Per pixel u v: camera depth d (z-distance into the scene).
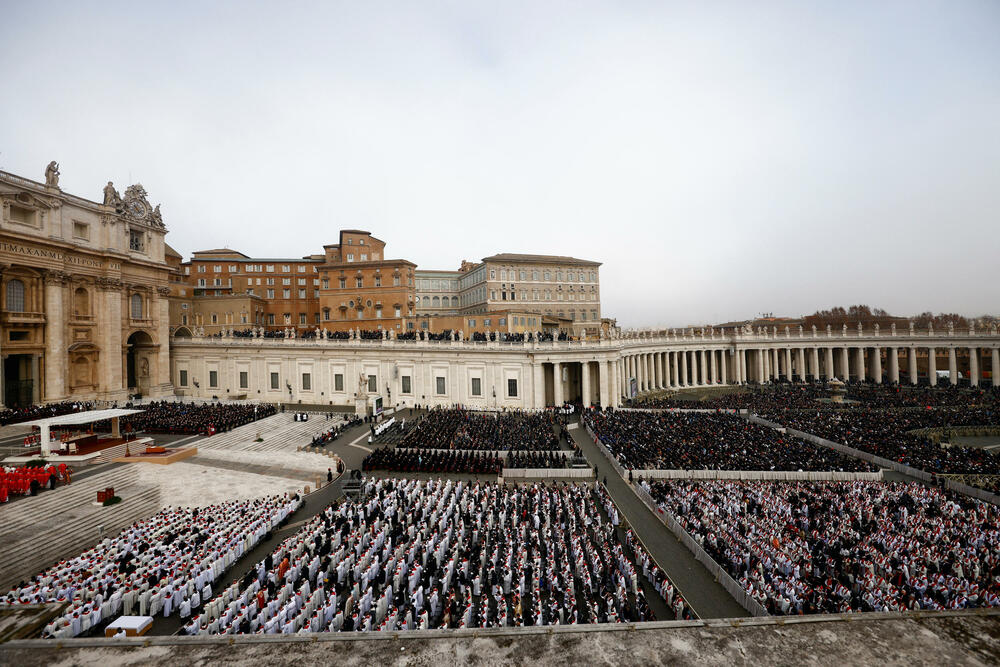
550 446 48.41
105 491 32.97
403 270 92.62
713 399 79.44
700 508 32.97
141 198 77.00
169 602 21.78
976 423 58.22
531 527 29.41
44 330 61.56
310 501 36.72
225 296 100.75
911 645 6.38
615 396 75.50
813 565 25.30
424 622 19.88
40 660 6.42
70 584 21.95
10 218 57.09
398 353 77.12
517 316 82.81
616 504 36.12
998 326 92.50
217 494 37.19
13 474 32.47
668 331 111.75
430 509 32.59
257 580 23.44
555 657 6.36
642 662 6.23
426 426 56.94
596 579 23.98
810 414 64.75
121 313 72.12
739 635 6.66
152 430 52.22
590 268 111.75
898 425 57.25
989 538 27.84
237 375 84.38
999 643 6.37
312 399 80.69
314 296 113.75
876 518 31.12
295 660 6.38
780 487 36.97
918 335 92.81
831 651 6.31
